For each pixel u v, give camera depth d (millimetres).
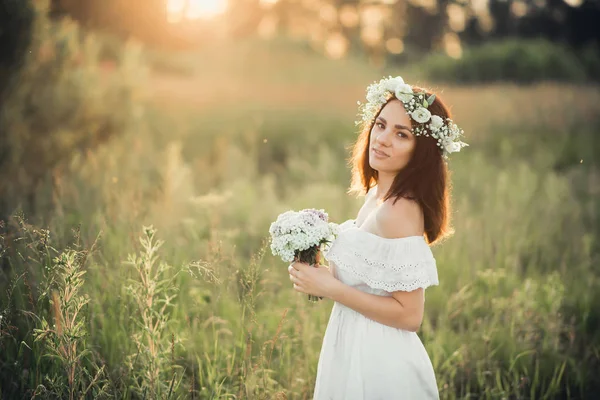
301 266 2238
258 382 2840
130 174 5637
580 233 5723
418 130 2195
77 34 6730
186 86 19062
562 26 43781
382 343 2215
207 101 16969
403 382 2215
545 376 3465
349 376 2240
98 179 4762
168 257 3434
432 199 2199
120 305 2992
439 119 2168
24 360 2844
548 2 44562
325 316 3883
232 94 19047
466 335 3750
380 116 2281
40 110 6141
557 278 4133
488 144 12492
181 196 5355
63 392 2521
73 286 2363
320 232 2191
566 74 27859
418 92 2260
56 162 5738
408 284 2104
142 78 7465
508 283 4453
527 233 5734
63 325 2350
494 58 28906
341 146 11523
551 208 6387
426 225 2248
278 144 12961
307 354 3328
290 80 24594
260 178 8945
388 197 2207
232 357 3174
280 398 2648
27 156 5770
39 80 6262
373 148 2287
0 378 2771
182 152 10445
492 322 3738
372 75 28094
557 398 3498
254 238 5449
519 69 28219
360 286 2248
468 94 19453
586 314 3949
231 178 7938
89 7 9352
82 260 2670
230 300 3631
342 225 2496
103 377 2697
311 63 28328
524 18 45812
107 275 3133
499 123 14734
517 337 3691
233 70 26562
